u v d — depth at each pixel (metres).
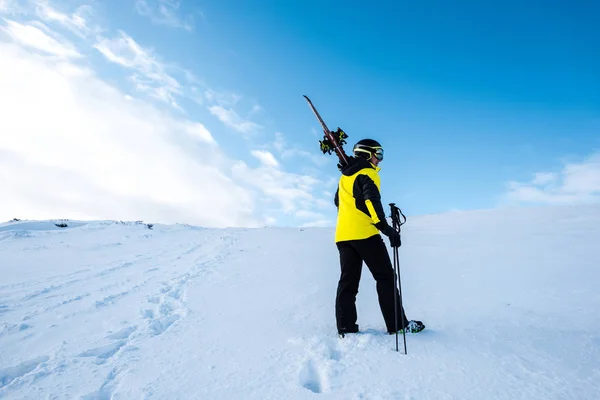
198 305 3.70
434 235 7.72
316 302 3.55
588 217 8.23
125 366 2.22
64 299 4.17
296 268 5.55
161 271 5.87
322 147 2.87
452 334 2.38
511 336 2.29
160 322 3.19
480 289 3.45
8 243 9.38
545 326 2.43
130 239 10.44
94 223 13.46
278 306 3.48
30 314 3.60
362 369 1.95
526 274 3.91
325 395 1.73
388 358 2.07
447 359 2.01
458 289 3.51
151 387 1.92
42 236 10.47
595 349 2.05
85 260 7.16
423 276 4.19
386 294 2.51
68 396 1.91
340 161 2.76
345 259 2.63
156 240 10.35
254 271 5.50
